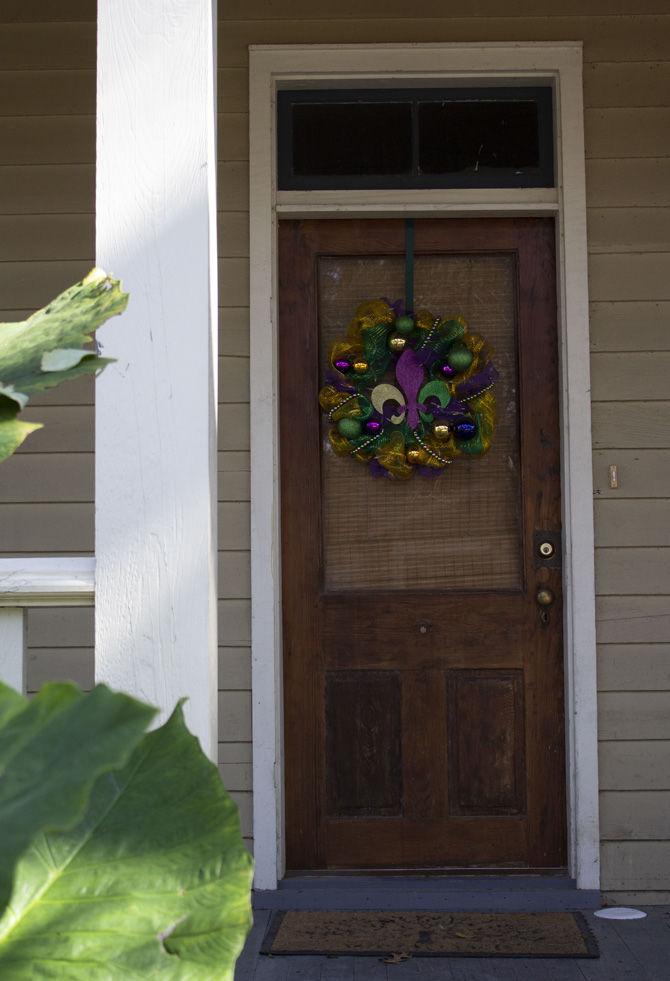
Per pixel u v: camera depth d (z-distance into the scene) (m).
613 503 3.46
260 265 3.45
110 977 0.92
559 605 3.51
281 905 3.39
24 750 0.77
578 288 3.44
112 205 1.69
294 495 3.54
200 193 1.69
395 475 3.50
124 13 1.70
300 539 3.54
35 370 1.06
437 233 3.56
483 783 3.52
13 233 3.50
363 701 3.53
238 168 3.48
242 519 3.46
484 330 3.57
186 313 1.67
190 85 1.70
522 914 3.35
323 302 3.58
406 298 3.55
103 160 1.69
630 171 3.47
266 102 3.46
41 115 3.50
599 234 3.47
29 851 0.96
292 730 3.53
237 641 3.45
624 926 3.23
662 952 3.04
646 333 3.46
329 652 3.53
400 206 3.48
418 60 3.46
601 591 3.45
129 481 1.66
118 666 1.65
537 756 3.51
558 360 3.53
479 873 3.49
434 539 3.54
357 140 3.52
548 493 3.53
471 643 3.52
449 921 3.30
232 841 0.98
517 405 3.55
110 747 0.77
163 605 1.65
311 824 3.52
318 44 3.46
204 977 0.94
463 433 3.46
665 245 3.47
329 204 3.48
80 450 3.49
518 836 3.51
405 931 3.22
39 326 1.15
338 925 3.27
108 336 1.67
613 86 3.48
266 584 3.43
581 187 3.44
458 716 3.53
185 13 1.70
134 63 1.70
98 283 1.22
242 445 3.47
